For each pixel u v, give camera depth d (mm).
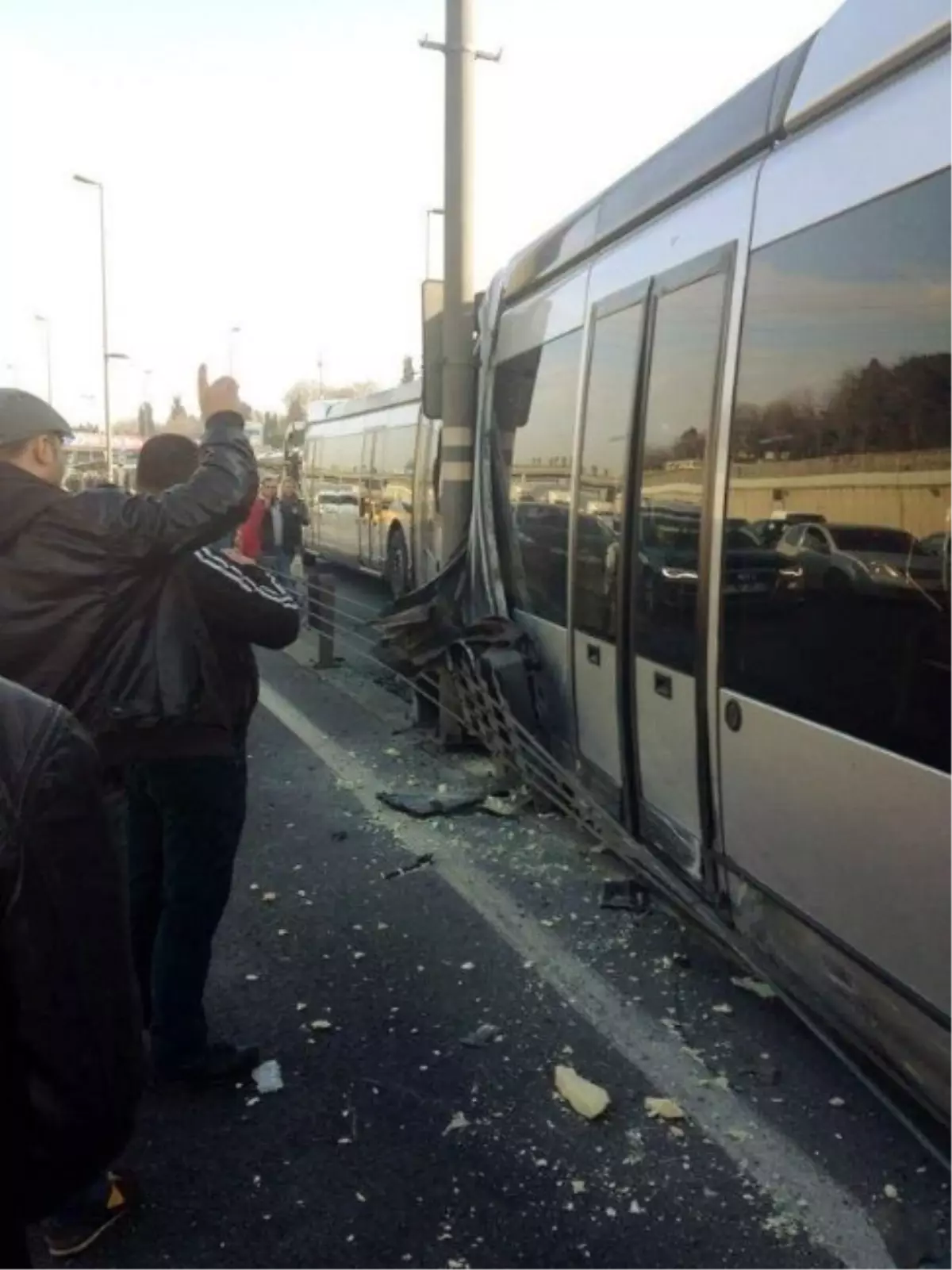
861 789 3107
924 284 2863
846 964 3299
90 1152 1435
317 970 4484
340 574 23016
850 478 3154
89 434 60625
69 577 3027
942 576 2758
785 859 3584
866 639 3068
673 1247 2881
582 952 4594
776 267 3631
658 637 4543
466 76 7145
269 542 16094
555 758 6055
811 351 3391
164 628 3227
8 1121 1334
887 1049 3135
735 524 3832
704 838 4172
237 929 4883
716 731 4000
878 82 3182
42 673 3072
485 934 4785
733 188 4047
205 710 3285
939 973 2842
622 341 5051
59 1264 2867
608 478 5168
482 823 6234
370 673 10836
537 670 6234
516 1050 3846
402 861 5656
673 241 4566
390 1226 2986
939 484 2781
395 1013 4129
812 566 3344
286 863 5664
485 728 6676
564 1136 3363
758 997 4180
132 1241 2941
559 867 5535
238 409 3359
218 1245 2924
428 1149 3314
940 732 2768
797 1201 3043
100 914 1407
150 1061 3631
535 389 6406
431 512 12219
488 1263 2838
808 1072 3676
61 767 1376
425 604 7535
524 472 6566
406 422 16594
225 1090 3637
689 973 4395
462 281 7355
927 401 2836
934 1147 3008
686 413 4293
